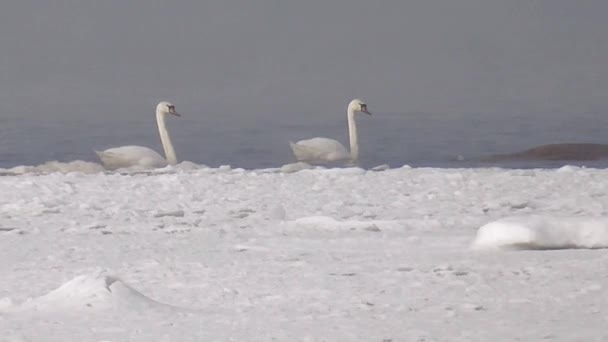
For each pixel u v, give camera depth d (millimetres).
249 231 31047
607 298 19500
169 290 21562
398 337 16734
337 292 20828
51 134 90562
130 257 26406
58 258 26453
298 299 20172
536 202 37531
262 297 20469
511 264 23734
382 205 37500
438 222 31891
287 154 75250
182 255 26609
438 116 104125
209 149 79312
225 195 41094
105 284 19672
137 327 17672
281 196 40594
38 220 34469
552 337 16453
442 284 21438
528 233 25766
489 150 76438
